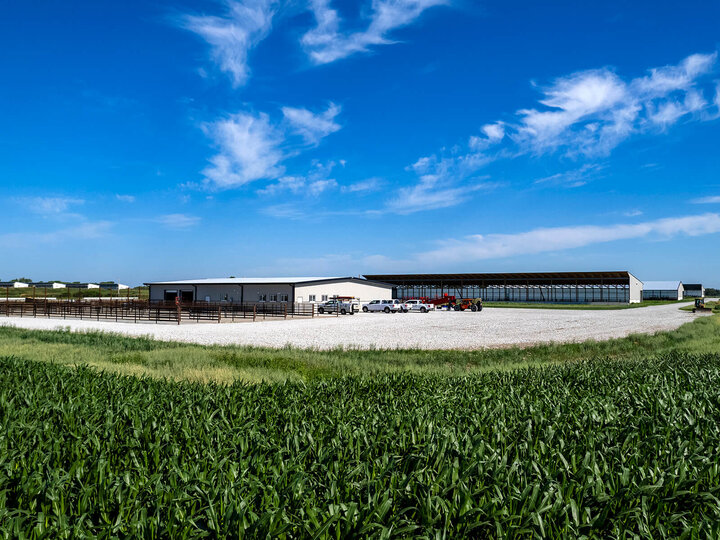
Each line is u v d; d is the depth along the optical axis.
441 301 73.06
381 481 4.08
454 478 4.02
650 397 7.56
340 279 64.50
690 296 180.12
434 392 8.82
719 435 5.48
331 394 8.59
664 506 3.83
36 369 11.28
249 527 3.38
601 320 43.88
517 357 17.89
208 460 4.60
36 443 5.13
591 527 3.58
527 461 4.35
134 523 3.40
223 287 61.81
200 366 13.98
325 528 3.26
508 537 3.41
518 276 99.44
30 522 3.52
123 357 15.79
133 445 4.96
